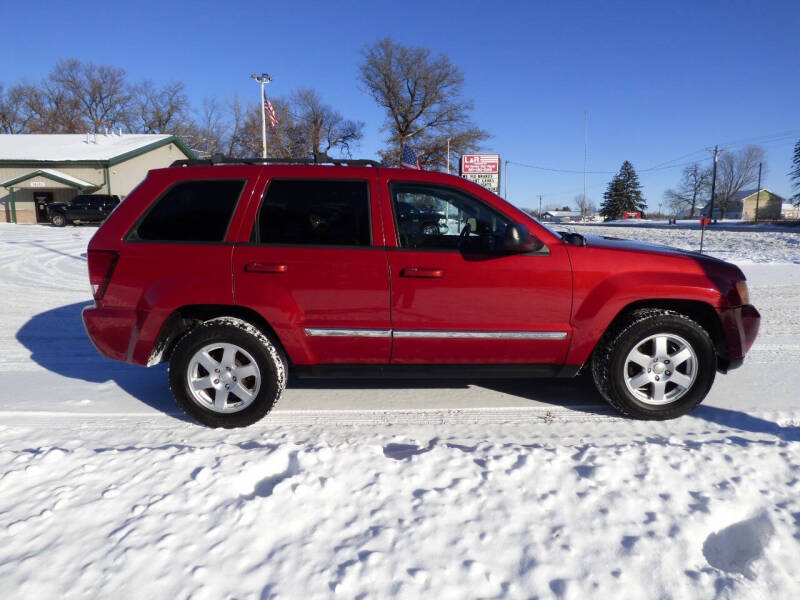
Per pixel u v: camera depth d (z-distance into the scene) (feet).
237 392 11.96
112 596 6.59
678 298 11.98
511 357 12.26
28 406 13.61
